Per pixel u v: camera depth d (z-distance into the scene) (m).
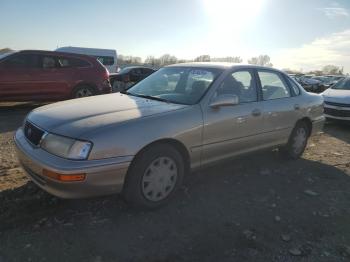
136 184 3.35
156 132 3.38
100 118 3.33
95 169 3.01
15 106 10.52
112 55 21.98
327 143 7.14
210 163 4.07
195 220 3.44
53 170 2.96
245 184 4.45
